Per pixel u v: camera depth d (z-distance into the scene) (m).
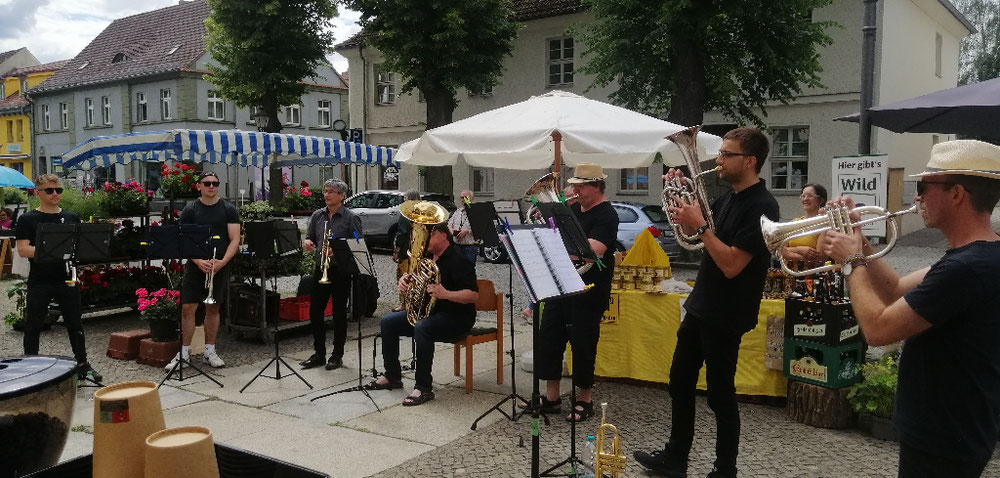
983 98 4.78
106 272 8.83
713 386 3.63
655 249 6.02
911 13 18.28
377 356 6.98
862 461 4.24
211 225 6.55
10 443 2.91
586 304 4.86
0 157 44.59
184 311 6.45
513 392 5.00
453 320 5.48
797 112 17.22
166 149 8.34
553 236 3.53
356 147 10.66
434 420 5.02
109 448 1.88
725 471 3.62
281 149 9.45
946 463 2.15
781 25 13.24
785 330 5.02
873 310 2.19
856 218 2.32
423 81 17.66
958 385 2.12
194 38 34.88
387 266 13.91
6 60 50.62
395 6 17.05
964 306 2.07
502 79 21.56
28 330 5.97
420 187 24.23
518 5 21.12
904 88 18.16
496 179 21.81
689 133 3.46
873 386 4.67
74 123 38.94
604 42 14.34
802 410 4.93
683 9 12.67
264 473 2.12
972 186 2.11
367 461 4.27
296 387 5.89
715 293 3.57
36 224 6.07
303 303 8.05
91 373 6.12
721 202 3.72
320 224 6.78
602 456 3.38
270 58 21.06
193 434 1.81
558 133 5.59
